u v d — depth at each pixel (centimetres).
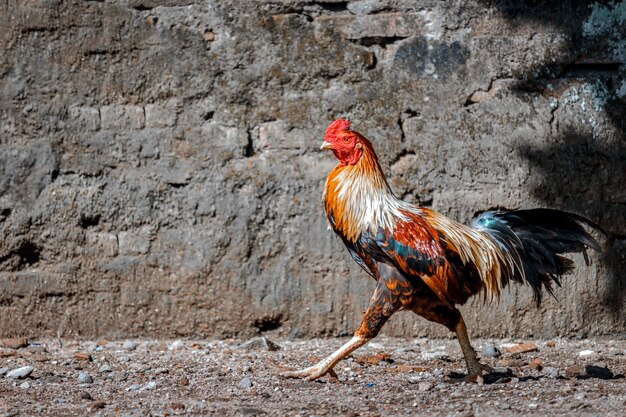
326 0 1120
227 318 1128
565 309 1135
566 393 839
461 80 1128
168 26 1113
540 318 1136
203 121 1120
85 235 1118
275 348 1086
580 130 1131
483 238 884
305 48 1123
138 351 1077
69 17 1108
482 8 1128
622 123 1134
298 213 1124
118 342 1117
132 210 1119
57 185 1112
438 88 1128
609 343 1124
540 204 1131
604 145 1131
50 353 1063
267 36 1120
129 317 1123
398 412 778
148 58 1116
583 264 1131
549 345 1110
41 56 1108
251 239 1123
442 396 838
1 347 1083
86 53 1112
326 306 1130
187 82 1116
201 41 1116
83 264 1116
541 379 913
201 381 921
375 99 1126
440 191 1128
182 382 909
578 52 1130
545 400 811
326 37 1124
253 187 1120
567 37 1130
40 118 1109
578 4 1128
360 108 1126
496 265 880
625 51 1131
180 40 1115
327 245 1125
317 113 1125
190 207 1120
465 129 1127
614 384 882
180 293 1124
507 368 970
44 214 1111
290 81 1123
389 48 1131
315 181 1122
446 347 1105
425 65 1128
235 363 1006
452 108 1128
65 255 1116
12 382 916
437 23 1128
